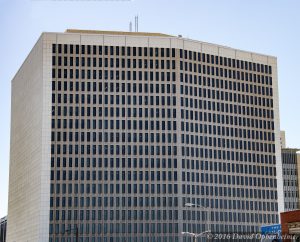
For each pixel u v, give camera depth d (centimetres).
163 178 19062
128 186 18850
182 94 19612
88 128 18950
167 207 18938
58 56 19188
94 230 18500
